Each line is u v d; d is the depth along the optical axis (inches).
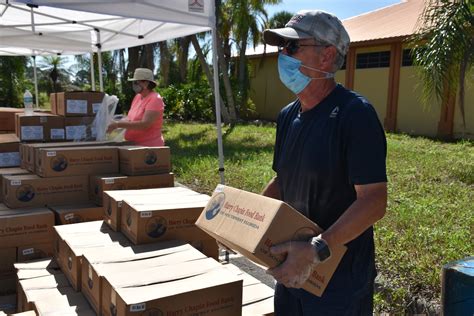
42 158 126.8
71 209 123.5
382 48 605.3
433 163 322.0
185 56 802.8
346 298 66.6
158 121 180.9
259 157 357.7
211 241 101.7
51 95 174.9
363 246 67.9
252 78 853.8
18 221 115.2
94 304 81.5
